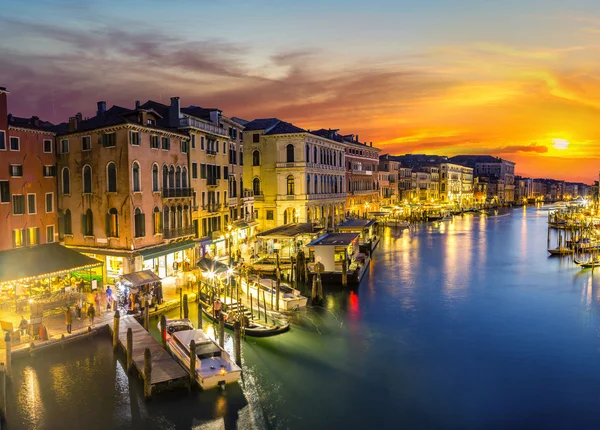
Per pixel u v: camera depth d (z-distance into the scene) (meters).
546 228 90.25
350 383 20.86
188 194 37.47
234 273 34.84
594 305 32.91
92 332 23.98
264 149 57.34
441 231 84.44
